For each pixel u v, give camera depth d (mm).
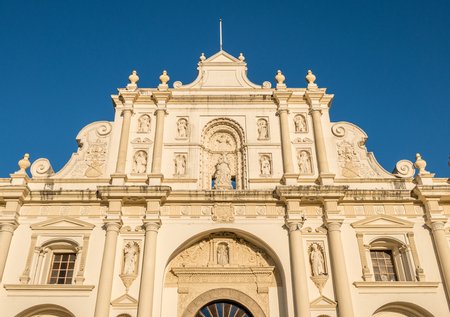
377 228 24672
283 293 23328
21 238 24141
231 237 25172
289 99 29266
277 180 26172
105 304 21922
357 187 26188
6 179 25891
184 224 24609
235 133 28547
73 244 24266
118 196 24625
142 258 23484
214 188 26172
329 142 27844
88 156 27219
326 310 22156
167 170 26562
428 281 23016
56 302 22219
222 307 23469
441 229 24266
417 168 26672
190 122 28266
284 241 24188
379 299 22594
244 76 30484
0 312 22000
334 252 23438
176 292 23625
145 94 28969
